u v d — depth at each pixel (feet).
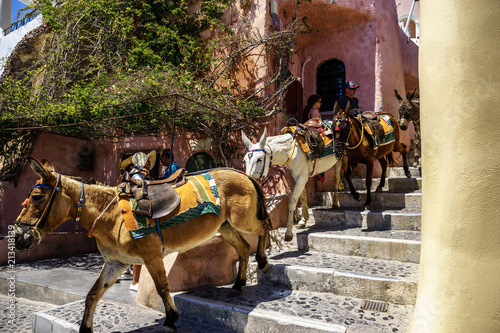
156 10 25.82
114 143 27.96
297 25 21.63
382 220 17.10
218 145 20.98
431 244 7.54
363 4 26.40
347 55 27.94
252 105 19.79
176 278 12.53
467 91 7.16
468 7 7.29
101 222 9.89
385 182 22.15
